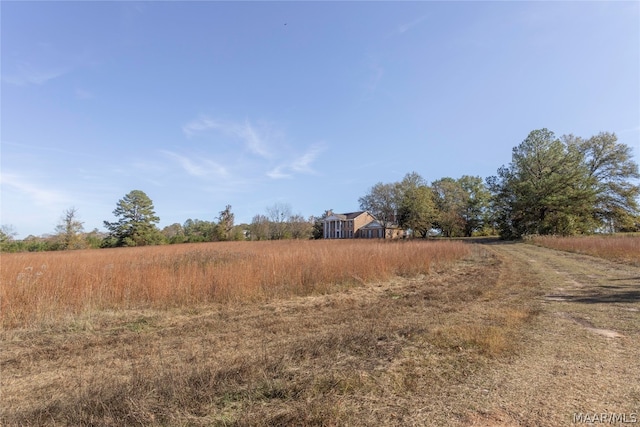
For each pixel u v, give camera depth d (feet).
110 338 16.96
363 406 9.03
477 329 15.90
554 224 114.01
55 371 12.76
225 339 16.25
